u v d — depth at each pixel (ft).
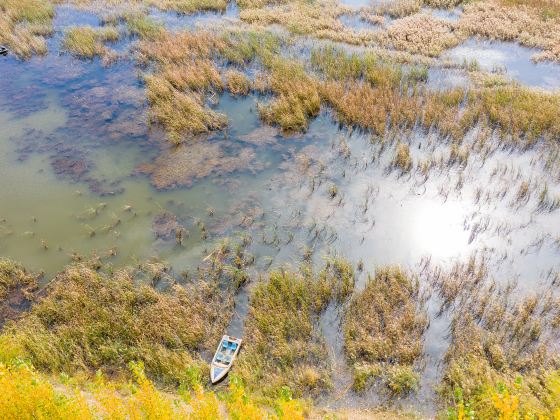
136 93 83.35
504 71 83.56
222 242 53.57
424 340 42.34
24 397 27.94
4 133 74.79
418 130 69.46
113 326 43.75
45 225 57.47
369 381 39.27
